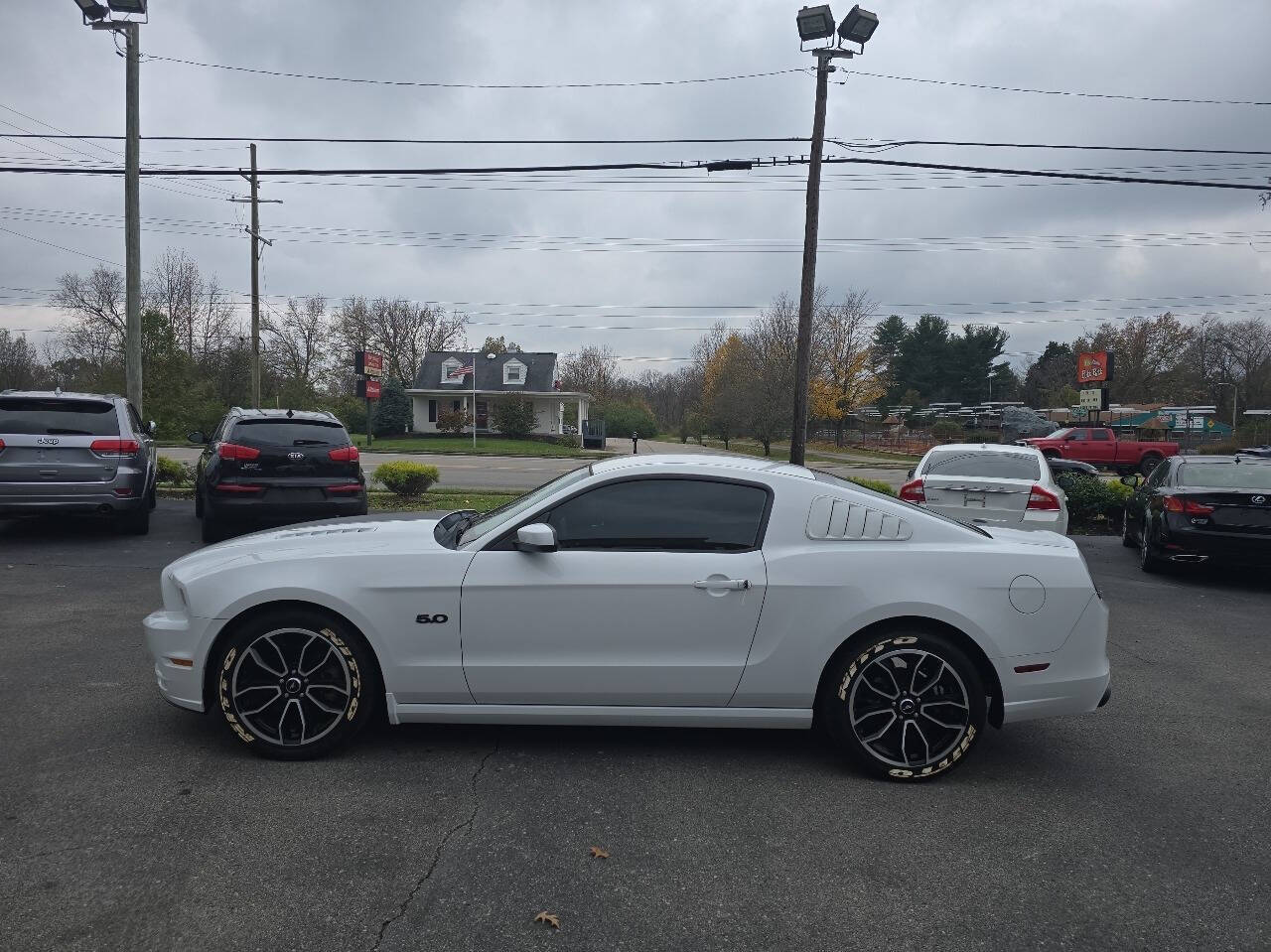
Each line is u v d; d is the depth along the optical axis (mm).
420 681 4129
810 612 4094
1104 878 3273
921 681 4141
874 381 57938
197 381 38469
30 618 6961
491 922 2883
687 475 4301
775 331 56531
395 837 3455
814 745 4594
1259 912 3051
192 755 4219
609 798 3869
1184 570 11078
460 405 56250
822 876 3244
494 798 3838
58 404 10320
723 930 2873
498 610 4113
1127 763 4465
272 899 2982
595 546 4203
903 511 4312
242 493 10305
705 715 4188
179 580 4211
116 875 3115
